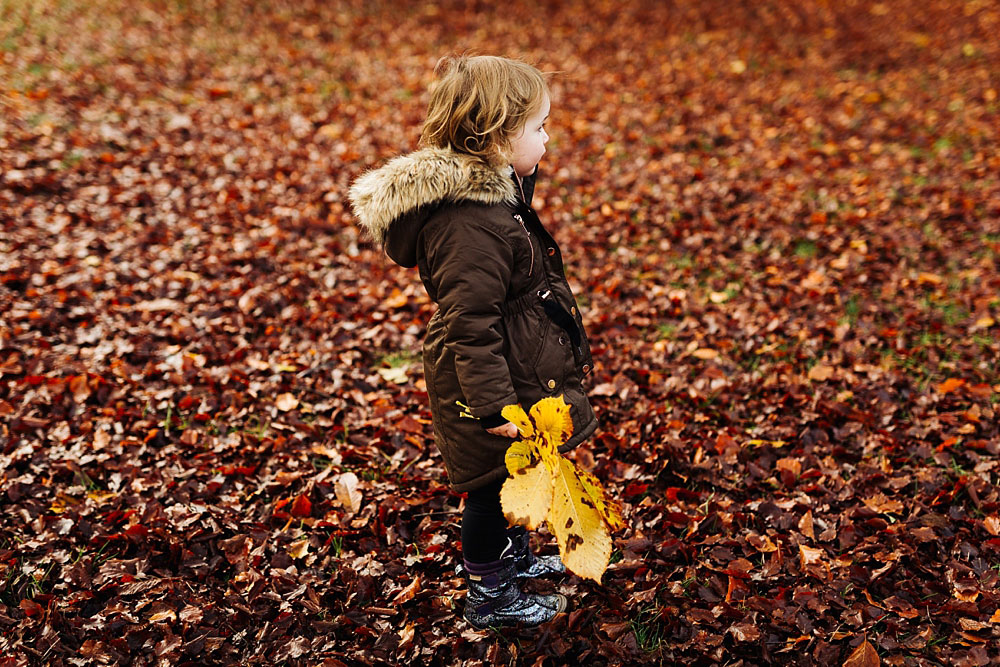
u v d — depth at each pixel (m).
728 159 6.85
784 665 2.40
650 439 3.38
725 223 5.58
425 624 2.55
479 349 1.95
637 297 4.66
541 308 2.11
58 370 3.80
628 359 3.98
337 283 4.77
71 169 6.06
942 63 9.84
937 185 6.16
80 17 10.18
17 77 7.85
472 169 1.93
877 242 5.20
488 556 2.40
